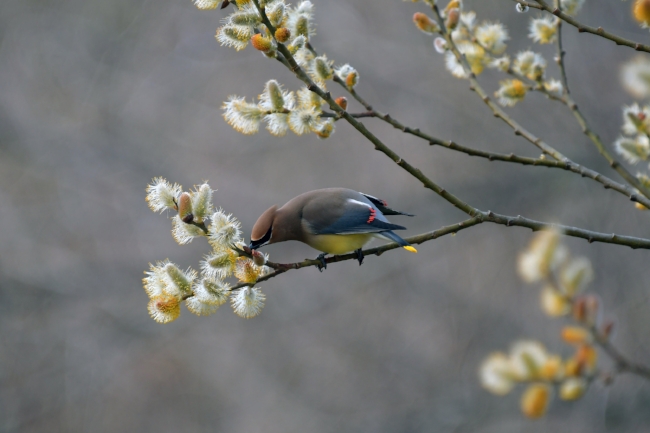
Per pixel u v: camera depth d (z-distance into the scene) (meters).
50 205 17.16
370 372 15.89
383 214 7.46
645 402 12.27
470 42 6.57
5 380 16.02
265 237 6.95
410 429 14.90
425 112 16.30
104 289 16.48
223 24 5.43
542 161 5.65
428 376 15.34
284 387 16.14
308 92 5.59
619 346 13.23
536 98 15.03
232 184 17.03
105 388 16.11
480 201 15.54
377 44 16.47
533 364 3.88
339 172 16.62
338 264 16.33
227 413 15.95
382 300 16.23
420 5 16.41
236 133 17.39
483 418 14.13
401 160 5.31
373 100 16.44
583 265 3.88
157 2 18.58
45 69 18.20
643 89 4.18
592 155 14.55
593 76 14.45
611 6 14.24
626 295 13.68
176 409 16.17
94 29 18.50
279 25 5.38
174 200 5.06
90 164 17.47
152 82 18.11
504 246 15.67
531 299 15.21
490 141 15.69
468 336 15.45
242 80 17.91
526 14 14.77
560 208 14.95
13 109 17.83
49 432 15.81
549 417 12.83
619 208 14.37
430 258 16.05
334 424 15.35
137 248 16.78
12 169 17.33
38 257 16.67
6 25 18.44
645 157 5.56
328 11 16.81
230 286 5.09
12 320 16.28
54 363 16.19
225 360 16.39
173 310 4.93
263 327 16.47
